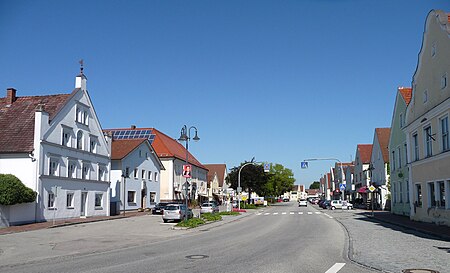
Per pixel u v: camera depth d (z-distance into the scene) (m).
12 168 31.50
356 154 76.00
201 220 32.31
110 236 23.16
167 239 21.44
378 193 56.31
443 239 18.92
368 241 18.59
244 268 11.52
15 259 14.32
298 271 11.04
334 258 13.53
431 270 10.97
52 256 15.01
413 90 29.83
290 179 114.81
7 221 28.56
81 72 38.97
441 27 24.50
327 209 65.25
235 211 54.25
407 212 36.50
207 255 14.46
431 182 26.70
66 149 35.66
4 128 33.16
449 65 23.47
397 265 11.86
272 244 17.91
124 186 44.03
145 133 69.19
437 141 25.28
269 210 62.56
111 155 48.72
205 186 85.56
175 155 65.81
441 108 24.42
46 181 32.47
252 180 79.75
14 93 37.00
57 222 32.06
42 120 32.22
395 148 40.56
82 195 38.69
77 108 38.09
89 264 12.74
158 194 58.94
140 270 11.34
